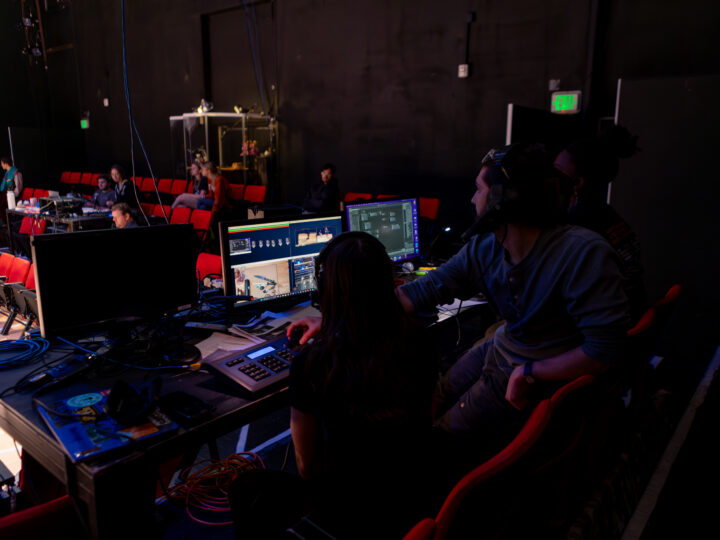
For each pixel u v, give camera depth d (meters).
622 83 3.71
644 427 2.21
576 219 1.65
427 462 1.08
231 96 9.03
